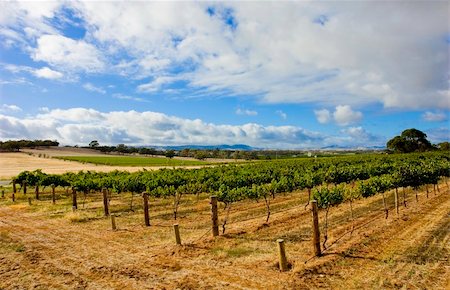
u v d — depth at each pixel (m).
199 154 112.94
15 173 55.88
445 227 14.80
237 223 16.92
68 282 10.01
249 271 10.38
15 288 9.67
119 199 27.48
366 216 17.56
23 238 15.13
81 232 16.02
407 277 9.60
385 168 32.56
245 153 117.56
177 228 13.25
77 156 112.88
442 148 109.69
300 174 28.75
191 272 10.45
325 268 10.34
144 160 97.06
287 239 13.72
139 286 9.56
